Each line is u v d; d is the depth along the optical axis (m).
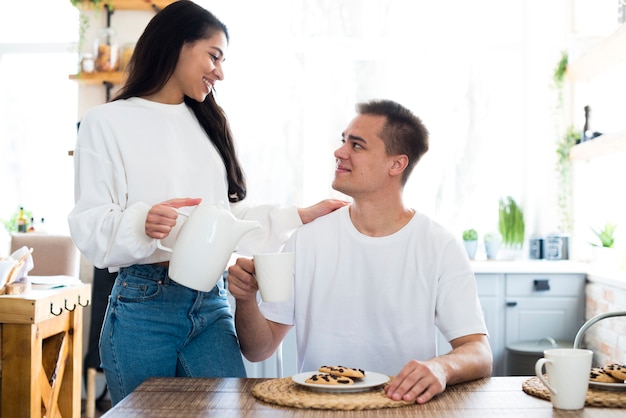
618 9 3.70
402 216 1.71
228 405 1.19
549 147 4.12
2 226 4.08
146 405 1.19
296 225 1.91
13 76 4.48
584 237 4.03
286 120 4.11
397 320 1.66
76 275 3.43
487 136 4.20
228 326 1.84
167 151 1.79
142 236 1.63
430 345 1.66
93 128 1.74
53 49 4.45
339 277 1.69
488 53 4.24
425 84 4.14
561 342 3.49
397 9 4.14
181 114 1.84
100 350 1.77
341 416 1.13
